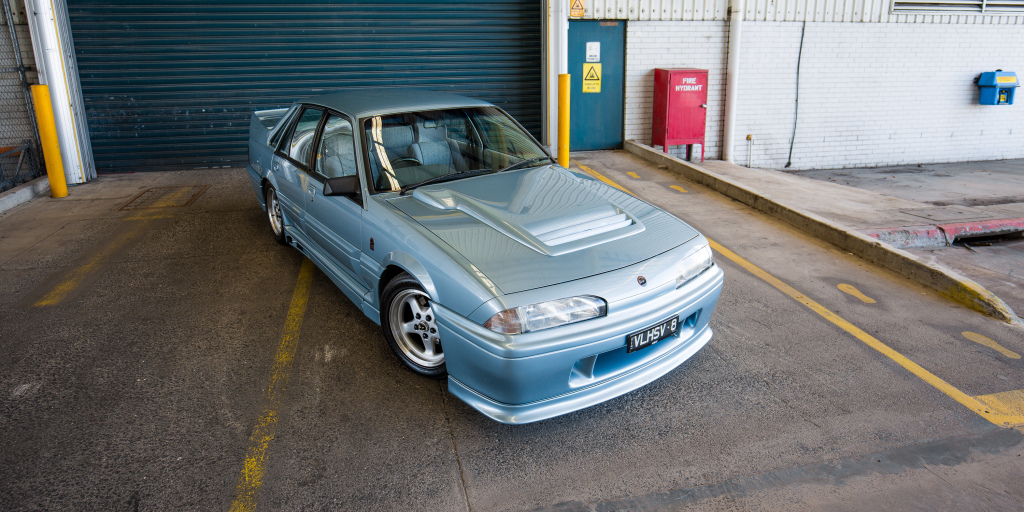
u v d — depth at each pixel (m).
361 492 2.37
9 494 2.35
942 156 10.62
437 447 2.64
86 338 3.63
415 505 2.29
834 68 9.69
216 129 8.33
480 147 3.91
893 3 9.48
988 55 10.10
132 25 7.73
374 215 3.27
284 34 8.11
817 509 2.25
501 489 2.38
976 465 2.48
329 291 4.31
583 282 2.60
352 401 2.97
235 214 6.27
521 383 2.49
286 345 3.53
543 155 4.15
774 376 3.18
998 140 10.71
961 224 5.70
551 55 8.50
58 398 3.01
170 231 5.73
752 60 9.41
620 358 2.79
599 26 8.85
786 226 5.82
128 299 4.20
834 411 2.87
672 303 2.79
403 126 3.76
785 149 10.02
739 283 4.45
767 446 2.62
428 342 3.11
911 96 10.12
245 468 2.50
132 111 8.06
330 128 3.97
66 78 7.47
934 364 3.30
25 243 5.47
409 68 8.55
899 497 2.30
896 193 8.31
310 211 4.12
